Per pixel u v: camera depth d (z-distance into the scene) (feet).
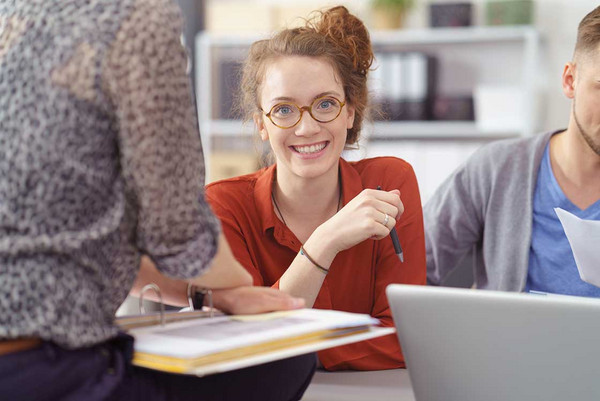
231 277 3.78
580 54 5.27
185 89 3.30
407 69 14.11
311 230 5.23
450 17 14.33
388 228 4.51
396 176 5.38
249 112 5.38
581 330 3.20
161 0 3.28
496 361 3.39
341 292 5.11
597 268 4.65
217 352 2.97
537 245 5.67
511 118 13.80
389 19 14.52
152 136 3.16
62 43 3.12
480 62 14.71
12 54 3.22
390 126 14.19
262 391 3.71
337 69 4.96
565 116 14.39
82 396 3.06
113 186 3.23
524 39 14.33
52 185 3.06
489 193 5.91
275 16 14.93
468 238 6.07
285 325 3.38
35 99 3.11
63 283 3.04
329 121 4.90
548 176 5.73
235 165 14.58
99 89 3.10
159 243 3.27
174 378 3.35
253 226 5.17
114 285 3.33
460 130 14.10
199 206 3.37
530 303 3.28
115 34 3.13
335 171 5.17
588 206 5.56
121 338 3.19
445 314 3.44
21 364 2.96
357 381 4.48
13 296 2.99
